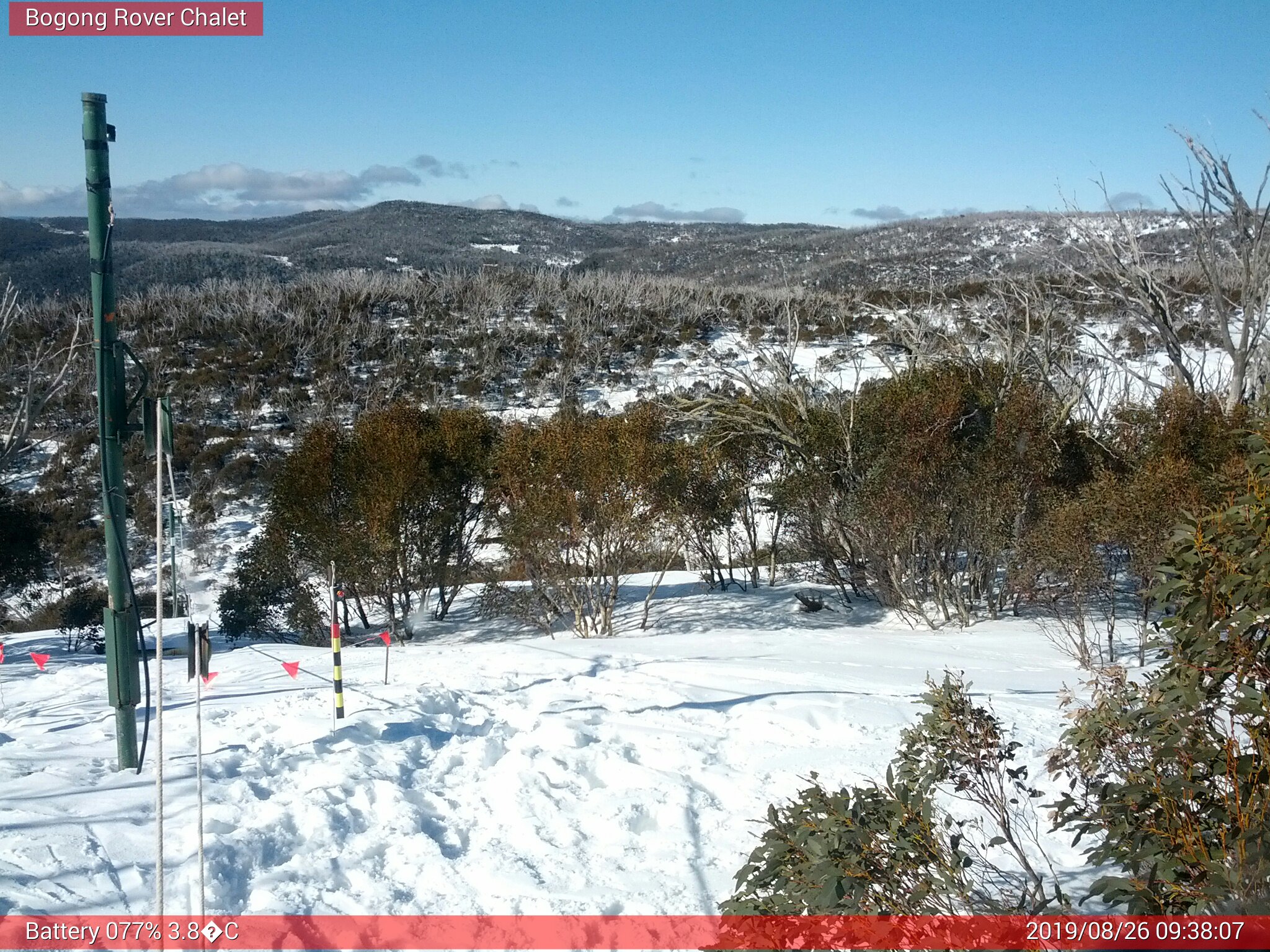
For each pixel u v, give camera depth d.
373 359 53.22
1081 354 25.16
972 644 13.45
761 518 29.50
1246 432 3.84
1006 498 16.11
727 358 49.78
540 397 48.59
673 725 8.00
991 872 4.88
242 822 5.52
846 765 6.86
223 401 46.41
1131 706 4.03
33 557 24.41
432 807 6.09
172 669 11.44
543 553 18.48
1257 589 3.31
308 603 20.19
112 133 6.21
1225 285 23.66
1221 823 3.32
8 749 7.12
